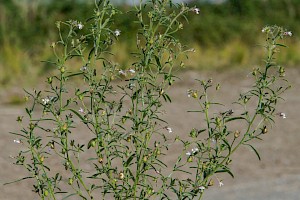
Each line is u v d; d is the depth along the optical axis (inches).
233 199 279.7
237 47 724.0
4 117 429.7
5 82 548.1
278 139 386.3
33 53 658.8
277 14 866.1
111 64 189.2
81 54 186.5
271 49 188.4
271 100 188.5
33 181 299.6
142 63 187.0
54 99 185.9
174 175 311.9
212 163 188.5
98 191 285.9
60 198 274.7
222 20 802.8
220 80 610.5
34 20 716.7
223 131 187.2
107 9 186.2
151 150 203.3
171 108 478.0
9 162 323.6
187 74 622.8
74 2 716.0
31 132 187.0
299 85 581.9
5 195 281.1
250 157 348.5
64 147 187.0
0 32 687.7
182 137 387.9
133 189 188.5
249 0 862.5
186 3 186.5
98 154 187.0
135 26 661.9
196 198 279.3
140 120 190.2
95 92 186.9
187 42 748.0
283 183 306.0
